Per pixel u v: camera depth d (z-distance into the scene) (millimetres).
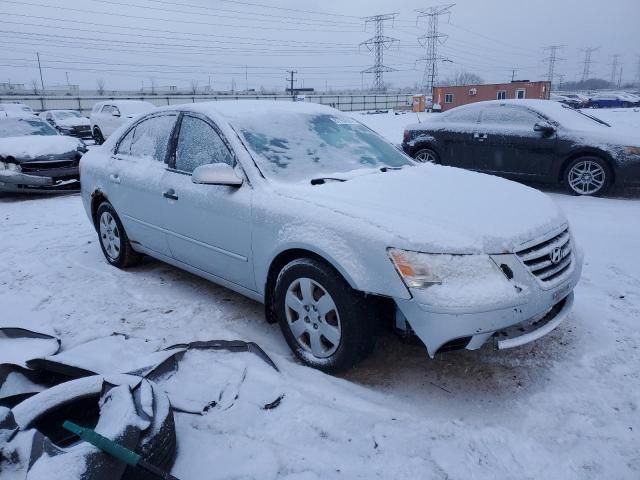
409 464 2191
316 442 2332
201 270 3723
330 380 2789
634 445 2291
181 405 2512
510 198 3049
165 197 3797
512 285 2486
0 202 8188
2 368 2756
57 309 3844
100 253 5215
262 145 3424
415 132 8914
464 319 2377
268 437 2363
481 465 2186
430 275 2426
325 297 2760
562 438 2344
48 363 2807
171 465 2143
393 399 2641
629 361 2938
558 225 2934
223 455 2244
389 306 2664
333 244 2652
